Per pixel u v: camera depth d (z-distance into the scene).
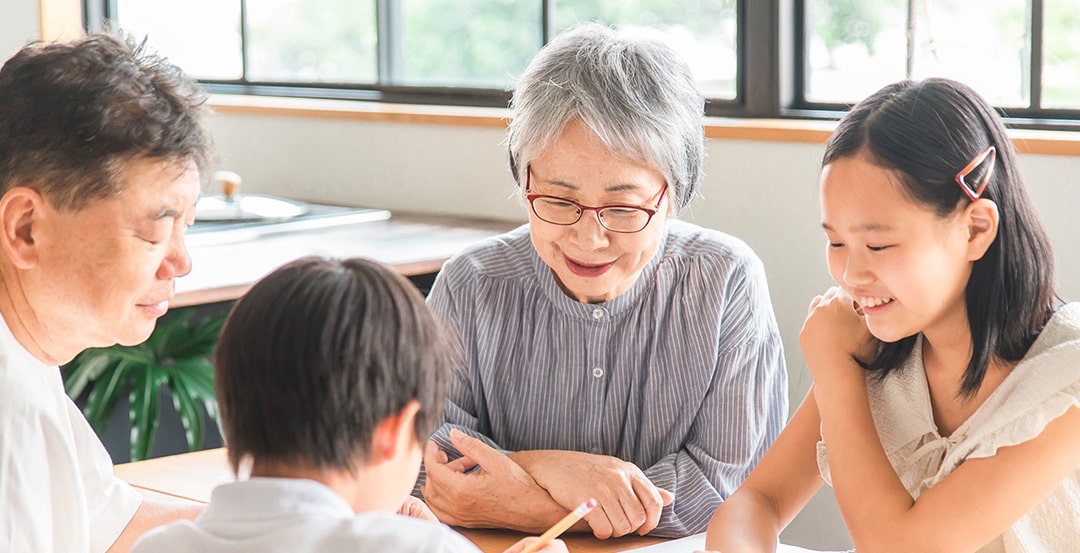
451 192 3.29
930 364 1.49
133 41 1.30
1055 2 2.49
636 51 1.61
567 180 1.60
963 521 1.35
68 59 1.16
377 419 1.00
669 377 1.79
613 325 1.77
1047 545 1.41
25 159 1.15
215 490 1.00
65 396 1.41
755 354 1.79
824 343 1.52
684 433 1.80
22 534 1.13
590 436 1.80
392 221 3.23
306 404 0.98
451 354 1.24
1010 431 1.35
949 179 1.32
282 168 3.64
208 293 2.46
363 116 3.41
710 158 2.79
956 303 1.42
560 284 1.78
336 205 3.51
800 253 2.68
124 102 1.16
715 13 2.94
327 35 3.73
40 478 1.16
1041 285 1.39
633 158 1.59
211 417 3.25
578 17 3.20
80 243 1.18
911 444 1.50
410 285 1.05
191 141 1.21
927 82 1.37
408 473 1.06
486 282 1.80
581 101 1.56
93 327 1.23
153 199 1.19
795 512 1.63
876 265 1.35
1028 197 1.40
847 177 1.35
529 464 1.70
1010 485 1.35
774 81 2.83
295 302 0.99
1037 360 1.37
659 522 1.67
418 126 3.32
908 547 1.37
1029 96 2.54
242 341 1.00
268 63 3.86
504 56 3.41
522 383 1.80
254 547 0.95
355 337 0.98
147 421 3.11
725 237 1.84
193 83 1.25
